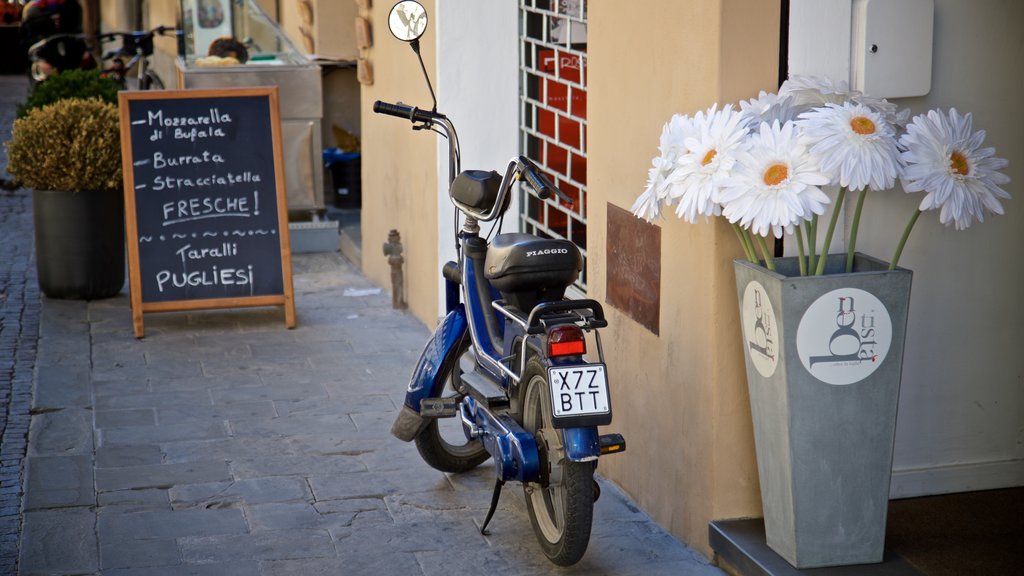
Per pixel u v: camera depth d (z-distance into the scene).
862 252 4.12
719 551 4.08
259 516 4.60
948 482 4.44
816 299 3.60
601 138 4.91
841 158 3.43
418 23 4.73
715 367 4.03
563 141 6.46
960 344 4.34
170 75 16.55
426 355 4.79
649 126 4.43
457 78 6.90
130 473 5.02
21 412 5.82
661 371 4.46
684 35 4.11
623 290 4.78
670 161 3.77
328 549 4.32
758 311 3.74
